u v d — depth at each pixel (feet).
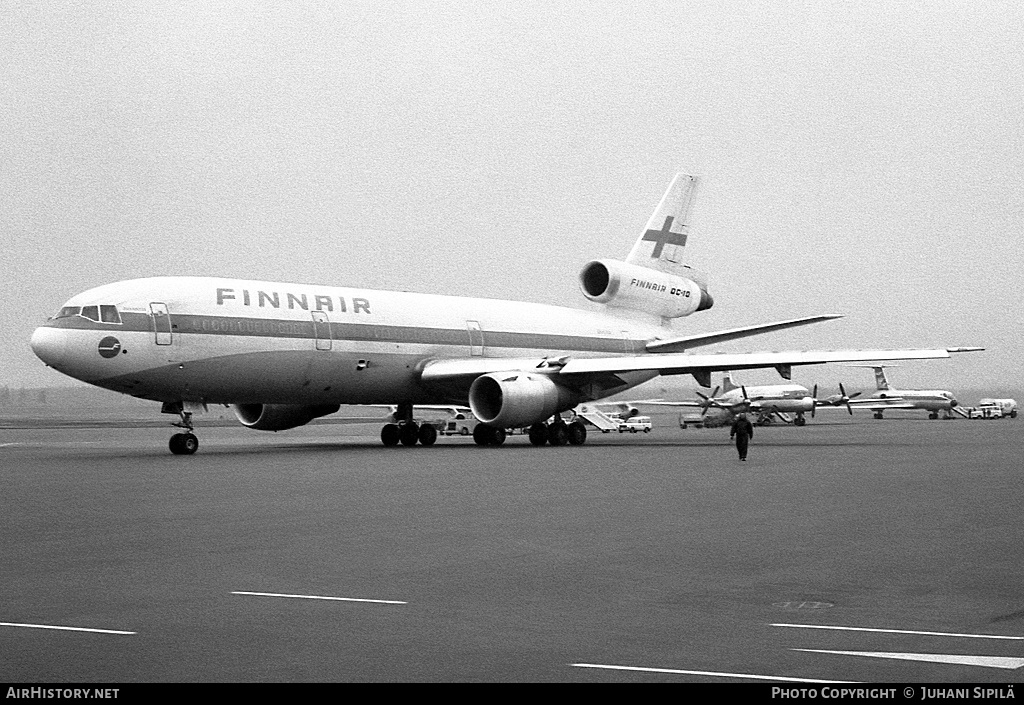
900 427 260.83
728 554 55.72
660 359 159.02
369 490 88.48
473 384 155.94
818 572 50.47
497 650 35.45
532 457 131.75
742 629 38.60
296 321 147.13
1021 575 49.60
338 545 58.80
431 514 72.43
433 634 37.78
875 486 91.71
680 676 32.35
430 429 168.55
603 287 196.65
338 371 152.25
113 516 71.41
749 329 175.83
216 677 32.19
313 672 32.76
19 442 178.91
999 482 95.25
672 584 47.47
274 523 67.87
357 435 217.36
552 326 183.62
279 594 45.11
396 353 159.43
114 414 452.35
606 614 41.16
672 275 206.49
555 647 35.88
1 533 63.57
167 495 84.53
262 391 145.28
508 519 69.82
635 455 135.13
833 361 151.53
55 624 39.32
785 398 279.90
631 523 67.87
